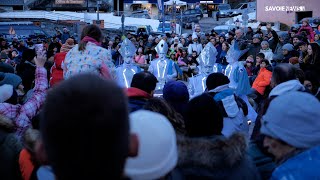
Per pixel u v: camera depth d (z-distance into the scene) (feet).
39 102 13.65
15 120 13.21
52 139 3.90
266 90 28.17
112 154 3.98
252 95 28.19
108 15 119.24
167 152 5.77
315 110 6.72
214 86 15.37
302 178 6.53
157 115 6.00
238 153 7.78
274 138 6.86
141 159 5.59
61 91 3.96
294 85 13.03
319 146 6.72
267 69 28.53
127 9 172.86
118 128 3.99
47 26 113.60
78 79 4.04
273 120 6.88
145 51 56.90
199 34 72.54
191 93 26.45
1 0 167.22
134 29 105.81
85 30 16.12
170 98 14.35
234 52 26.11
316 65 24.08
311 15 114.52
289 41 48.80
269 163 9.00
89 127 3.86
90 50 15.52
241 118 15.26
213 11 148.36
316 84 18.66
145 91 13.44
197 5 151.43
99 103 3.92
